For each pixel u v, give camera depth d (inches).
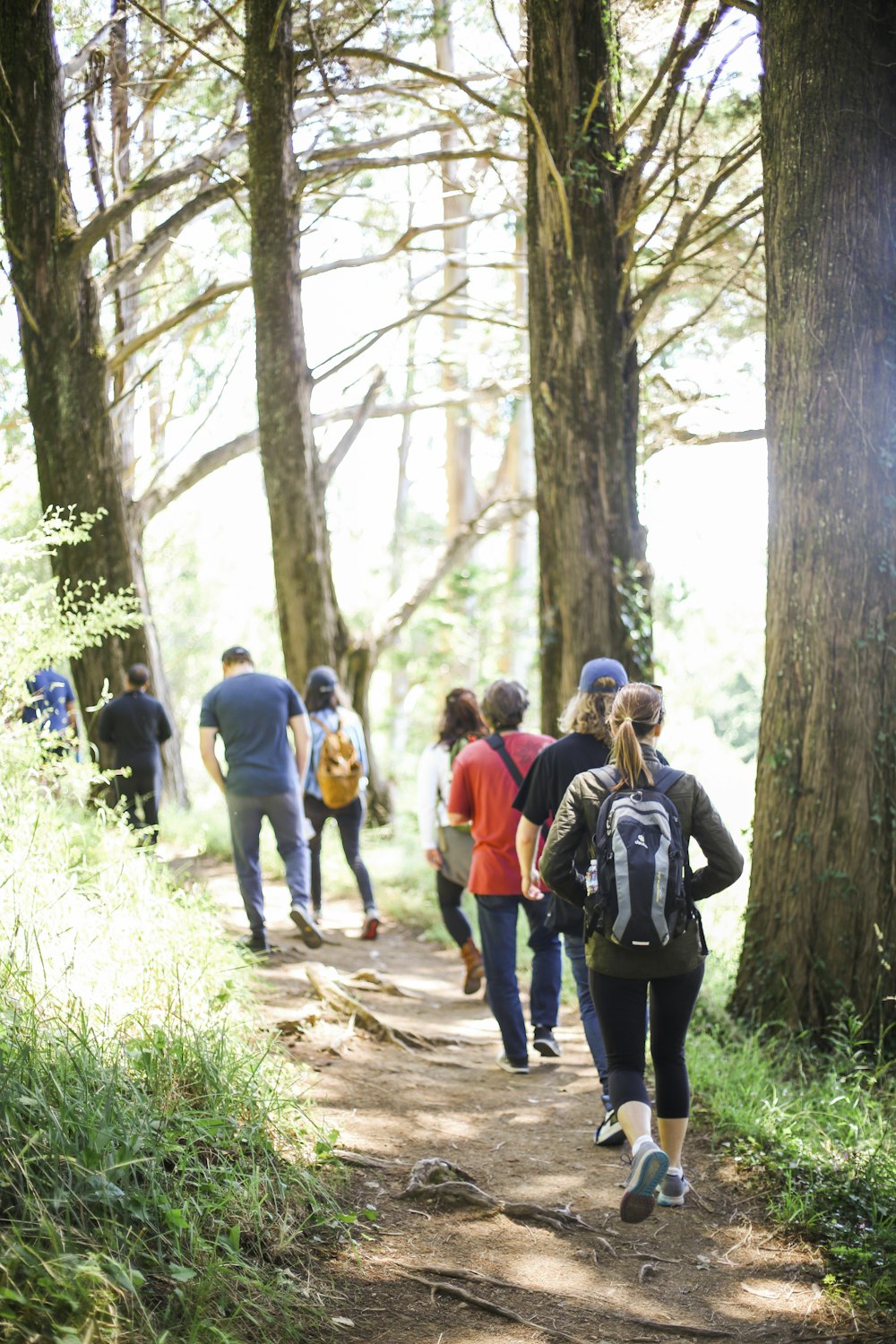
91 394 437.4
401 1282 133.3
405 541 1275.8
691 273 453.4
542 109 328.2
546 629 347.6
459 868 286.0
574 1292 136.2
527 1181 168.4
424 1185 157.5
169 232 451.2
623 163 327.9
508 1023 226.4
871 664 232.2
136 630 477.7
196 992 188.9
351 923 392.5
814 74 235.0
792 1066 222.8
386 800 604.7
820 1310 133.9
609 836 145.4
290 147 429.4
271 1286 121.0
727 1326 130.2
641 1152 135.9
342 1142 170.1
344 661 535.5
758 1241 152.2
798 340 237.6
